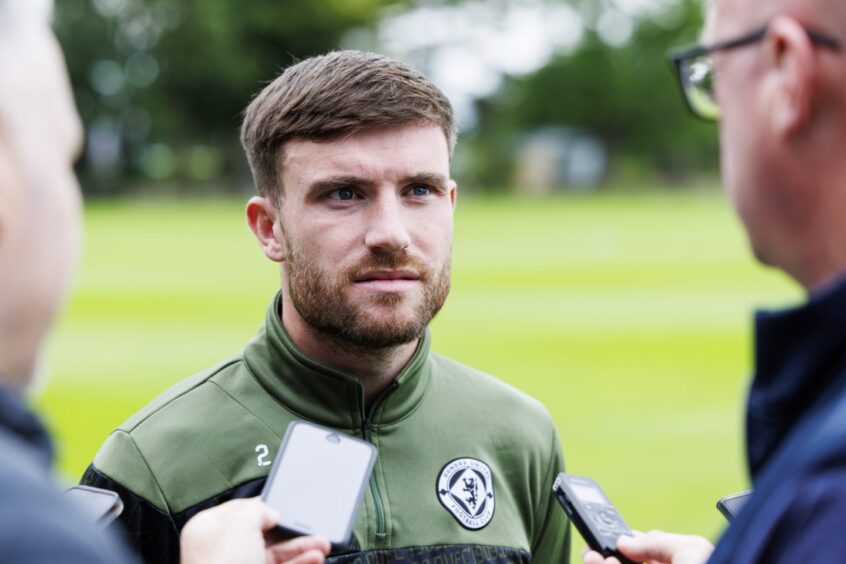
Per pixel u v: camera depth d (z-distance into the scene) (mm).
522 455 2244
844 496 970
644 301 16531
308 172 1939
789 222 1195
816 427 1060
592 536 1809
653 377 9648
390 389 2104
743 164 1220
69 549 805
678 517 5309
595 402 8438
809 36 1123
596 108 59688
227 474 2049
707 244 27328
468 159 56938
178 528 2018
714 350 11391
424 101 1952
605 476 6102
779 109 1157
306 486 1754
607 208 42750
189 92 52719
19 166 958
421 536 2041
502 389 2344
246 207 2133
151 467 2057
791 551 990
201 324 13414
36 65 986
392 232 1902
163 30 51625
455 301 16375
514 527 2158
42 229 976
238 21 53062
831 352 1124
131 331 12711
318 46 55938
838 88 1113
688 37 58969
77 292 17125
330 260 1940
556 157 57719
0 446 867
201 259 23266
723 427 7445
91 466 2123
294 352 2074
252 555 1554
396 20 59781
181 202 48000
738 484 5906
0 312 964
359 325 1938
